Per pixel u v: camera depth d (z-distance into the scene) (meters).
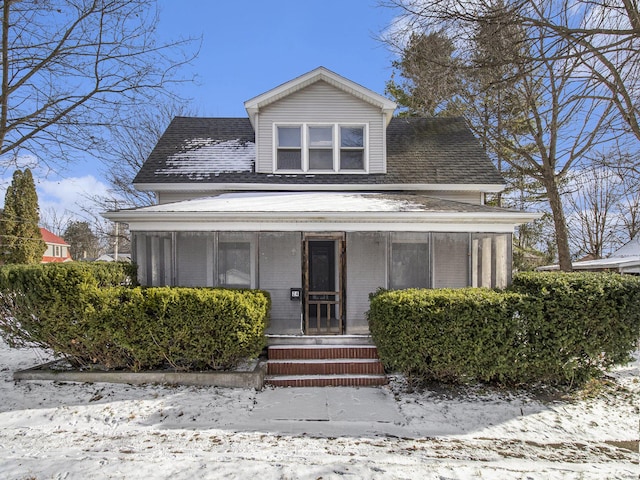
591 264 18.95
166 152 12.00
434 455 4.56
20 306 6.66
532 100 13.15
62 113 11.30
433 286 8.21
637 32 6.21
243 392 6.48
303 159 11.23
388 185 10.91
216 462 4.28
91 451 4.60
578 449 4.78
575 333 6.29
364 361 7.46
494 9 6.92
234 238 8.66
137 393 6.32
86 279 6.66
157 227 8.26
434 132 13.59
